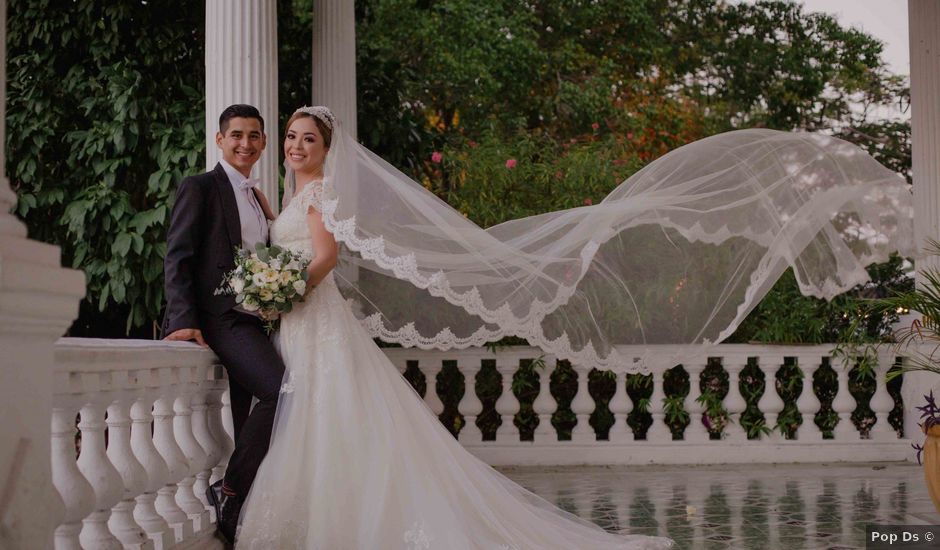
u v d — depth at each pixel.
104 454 3.26
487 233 4.88
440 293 4.70
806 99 17.22
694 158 5.37
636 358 5.38
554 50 17.52
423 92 16.05
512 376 8.23
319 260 4.34
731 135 5.43
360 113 9.55
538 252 5.08
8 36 8.34
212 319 4.38
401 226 4.63
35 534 2.34
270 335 4.46
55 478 2.95
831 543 4.85
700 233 5.30
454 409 8.58
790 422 8.27
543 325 5.21
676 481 7.21
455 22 16.36
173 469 3.85
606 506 6.08
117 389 3.34
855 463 8.11
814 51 17.28
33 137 8.17
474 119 16.30
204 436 4.41
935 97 7.91
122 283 7.71
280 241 4.47
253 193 4.71
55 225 8.37
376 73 9.74
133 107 7.86
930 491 5.01
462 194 8.87
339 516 4.06
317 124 4.54
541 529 4.48
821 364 8.46
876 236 5.42
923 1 7.95
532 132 16.48
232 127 4.59
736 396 8.17
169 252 4.31
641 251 5.35
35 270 2.22
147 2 8.47
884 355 8.12
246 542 4.02
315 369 4.26
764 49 17.42
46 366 2.41
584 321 5.29
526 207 8.78
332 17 7.51
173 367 3.90
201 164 7.89
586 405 8.17
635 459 8.16
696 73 17.80
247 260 4.20
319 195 4.42
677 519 5.58
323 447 4.12
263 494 4.05
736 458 8.16
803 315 8.14
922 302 5.23
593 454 8.14
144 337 9.05
